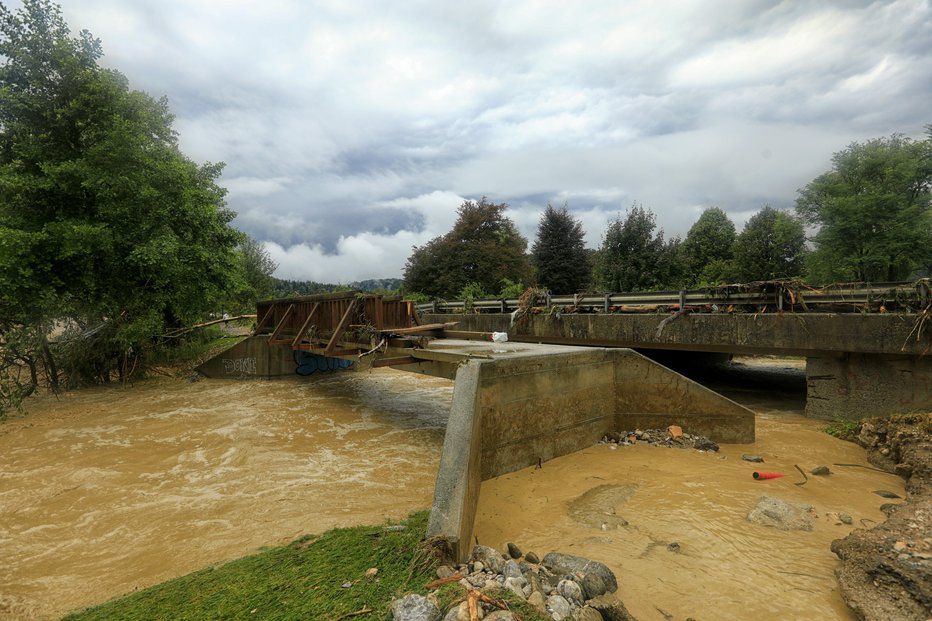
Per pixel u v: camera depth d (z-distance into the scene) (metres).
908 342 8.66
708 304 12.17
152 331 18.56
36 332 16.20
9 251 14.16
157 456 10.32
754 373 17.58
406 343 11.93
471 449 6.09
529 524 6.11
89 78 16.72
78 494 8.23
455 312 23.47
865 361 9.49
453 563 4.71
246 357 20.47
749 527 5.80
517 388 8.11
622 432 9.90
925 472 6.88
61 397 17.03
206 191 20.25
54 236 15.00
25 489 8.49
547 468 8.19
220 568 5.11
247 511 7.28
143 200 16.84
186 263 18.22
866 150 28.17
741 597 4.38
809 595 4.38
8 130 16.28
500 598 3.87
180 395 17.22
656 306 13.29
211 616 3.85
